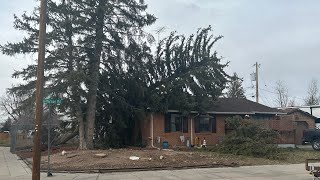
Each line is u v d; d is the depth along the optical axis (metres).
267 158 24.67
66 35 27.81
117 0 29.00
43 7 14.62
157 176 16.72
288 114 41.00
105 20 29.50
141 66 31.33
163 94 32.34
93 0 28.25
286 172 18.06
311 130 32.94
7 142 59.38
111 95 31.95
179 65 34.41
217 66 34.25
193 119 34.72
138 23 30.25
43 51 14.53
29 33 28.02
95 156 21.88
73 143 38.19
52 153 27.89
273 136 28.05
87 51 29.12
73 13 27.34
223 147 27.62
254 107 38.28
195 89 32.84
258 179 15.84
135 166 19.27
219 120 35.66
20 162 24.67
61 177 16.67
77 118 29.61
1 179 16.67
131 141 35.53
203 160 21.75
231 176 16.69
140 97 32.84
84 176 16.94
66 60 28.00
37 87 14.38
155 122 33.22
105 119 33.47
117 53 30.02
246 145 26.14
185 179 15.88
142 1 29.91
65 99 27.19
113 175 17.16
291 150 31.17
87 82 27.92
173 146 33.09
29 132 37.28
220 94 34.41
